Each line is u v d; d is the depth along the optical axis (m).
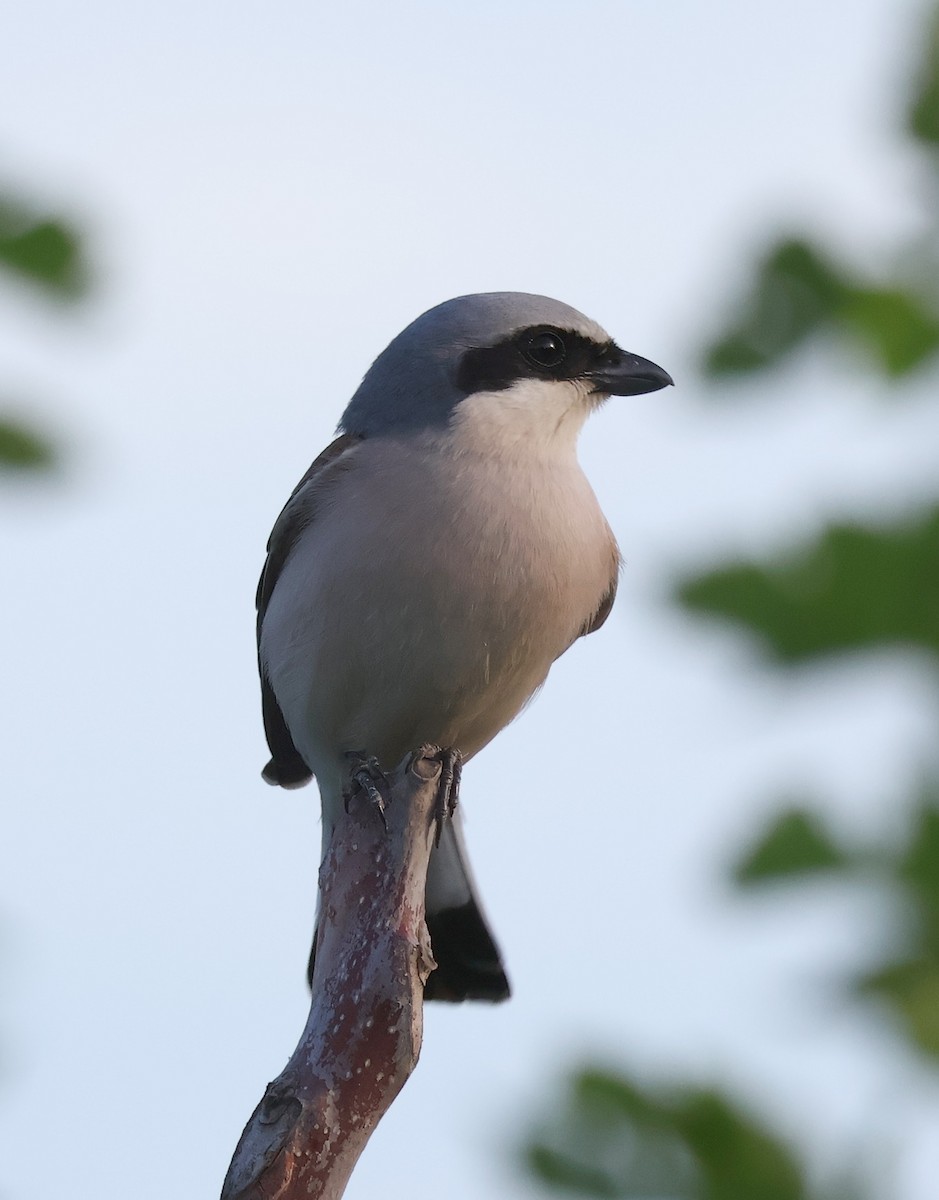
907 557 4.08
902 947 4.32
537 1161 4.48
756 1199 4.28
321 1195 5.52
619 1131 4.43
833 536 4.14
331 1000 5.97
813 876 4.43
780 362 4.56
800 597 4.09
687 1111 4.38
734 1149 4.33
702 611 4.18
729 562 4.15
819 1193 4.20
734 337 4.58
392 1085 5.79
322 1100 5.65
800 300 4.57
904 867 4.35
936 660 4.15
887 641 4.13
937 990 4.22
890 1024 4.21
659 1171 4.38
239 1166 5.51
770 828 4.44
